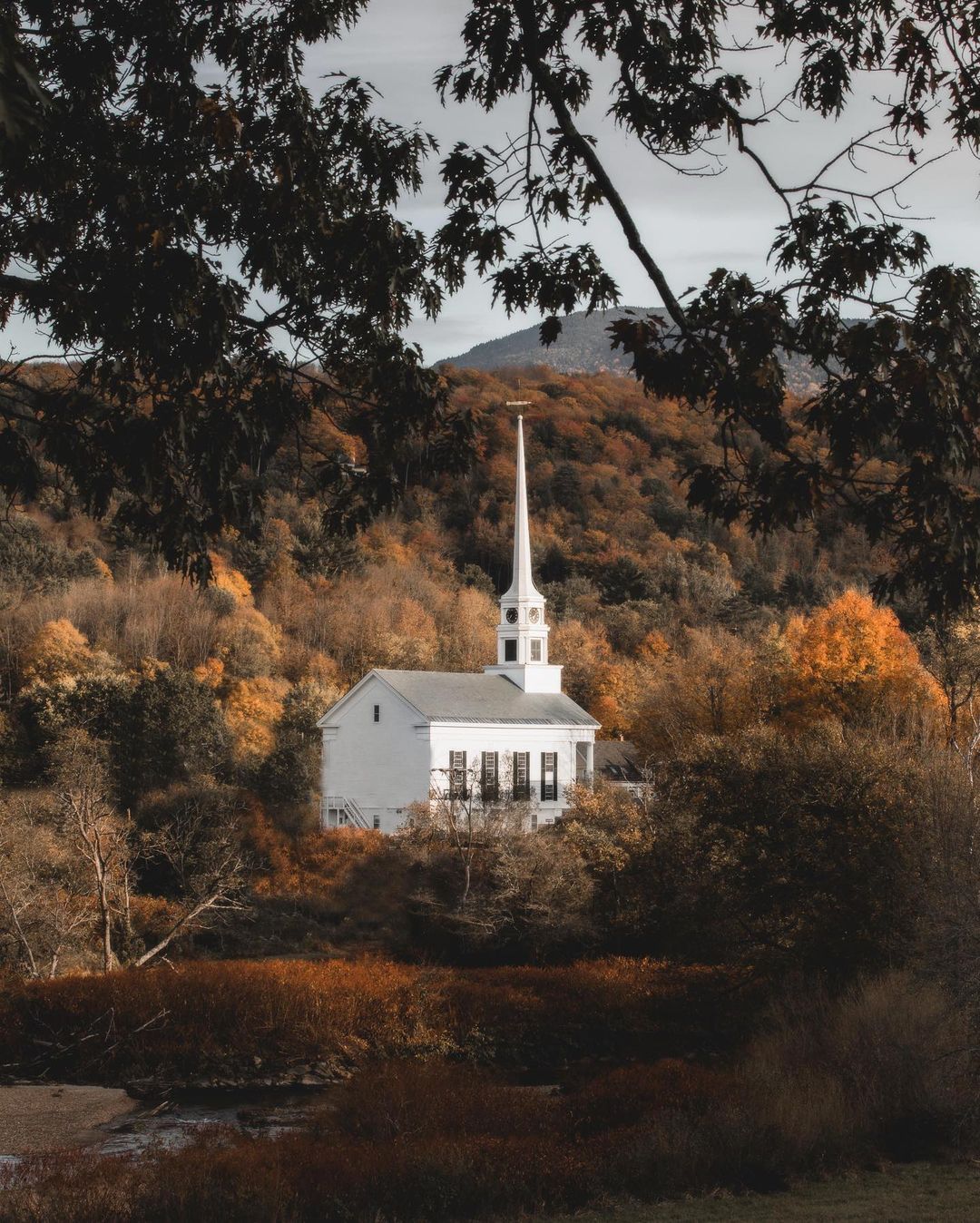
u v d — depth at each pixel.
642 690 144.50
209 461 17.05
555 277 16.48
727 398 15.01
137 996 53.91
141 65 16.55
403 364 17.72
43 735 105.56
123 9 16.23
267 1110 46.03
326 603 176.38
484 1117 37.62
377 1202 31.00
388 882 74.94
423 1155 32.25
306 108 16.86
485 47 16.09
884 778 50.12
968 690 85.62
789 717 94.38
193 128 16.36
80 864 67.06
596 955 68.19
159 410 16.69
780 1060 40.62
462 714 101.44
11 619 150.25
